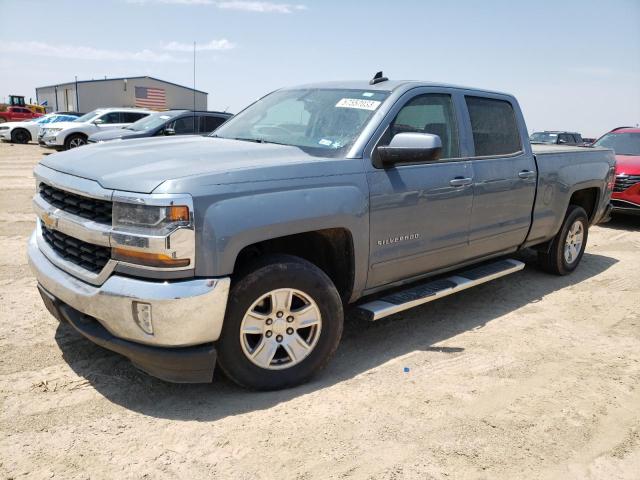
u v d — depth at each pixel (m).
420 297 4.15
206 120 13.89
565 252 6.21
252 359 3.31
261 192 3.18
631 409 3.43
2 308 4.62
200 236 2.95
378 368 3.86
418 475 2.72
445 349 4.23
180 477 2.64
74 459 2.74
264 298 3.29
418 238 4.11
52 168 3.65
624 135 10.79
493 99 5.03
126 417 3.12
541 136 21.62
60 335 4.14
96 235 3.07
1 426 2.98
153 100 57.19
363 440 2.98
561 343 4.43
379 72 4.48
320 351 3.54
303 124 4.23
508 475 2.76
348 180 3.60
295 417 3.17
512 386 3.66
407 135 3.68
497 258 5.71
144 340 3.01
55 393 3.34
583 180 6.03
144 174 3.06
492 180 4.72
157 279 2.95
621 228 9.56
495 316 5.01
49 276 3.39
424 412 3.29
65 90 59.72
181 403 3.29
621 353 4.27
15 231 7.36
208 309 2.99
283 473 2.70
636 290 5.90
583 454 2.96
